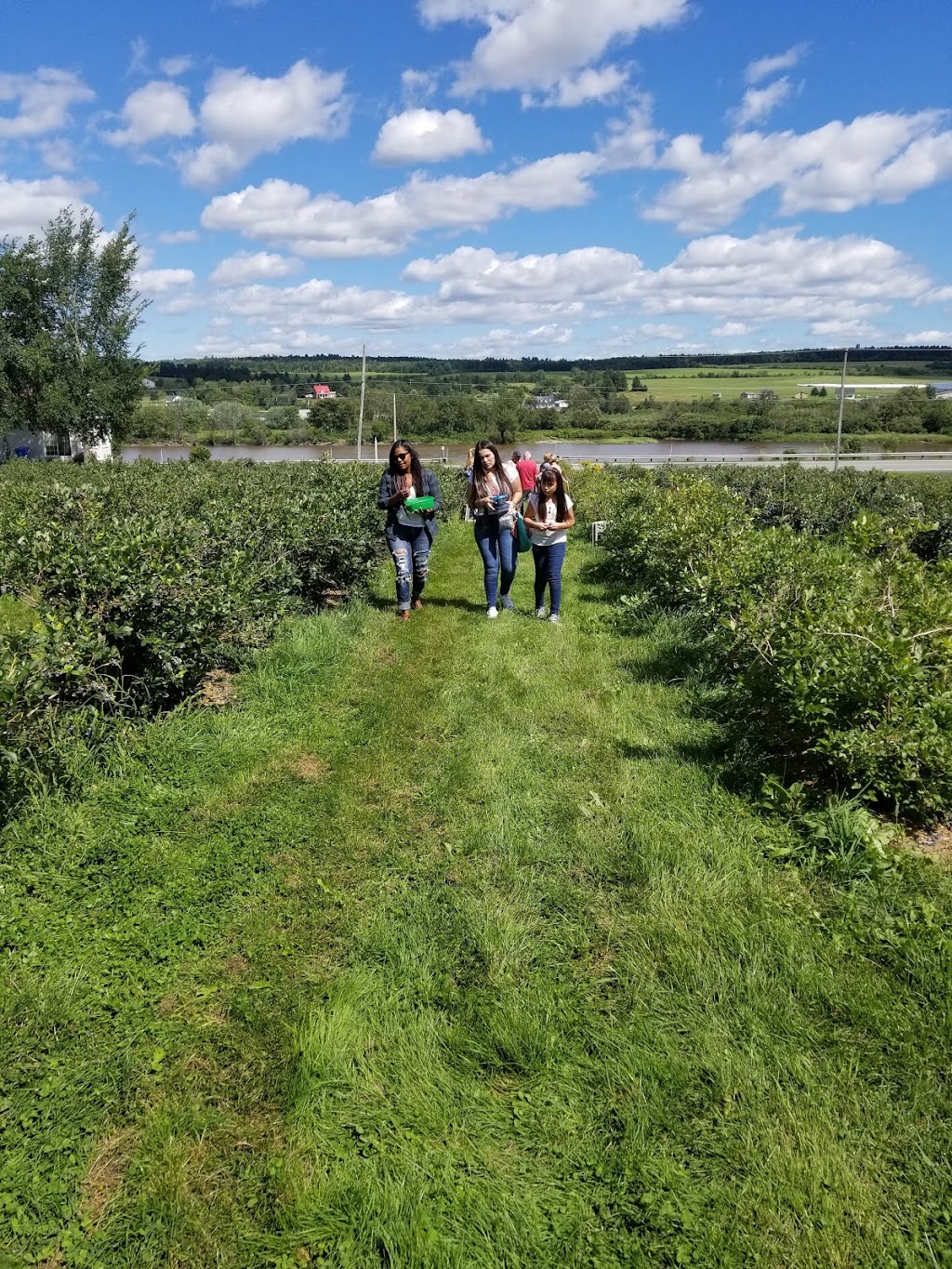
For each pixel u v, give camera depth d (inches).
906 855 134.1
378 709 217.5
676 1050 98.2
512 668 253.6
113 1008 106.7
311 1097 92.5
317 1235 77.3
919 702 148.9
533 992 108.5
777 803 153.5
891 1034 99.0
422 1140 87.4
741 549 283.7
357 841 149.2
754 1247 75.4
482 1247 76.3
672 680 241.6
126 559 197.8
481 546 326.3
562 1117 90.0
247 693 223.3
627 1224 78.7
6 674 145.0
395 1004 106.9
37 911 126.2
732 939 117.4
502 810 158.4
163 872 137.1
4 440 1839.3
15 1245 76.8
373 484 497.4
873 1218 77.5
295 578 303.4
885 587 189.3
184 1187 81.9
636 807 158.1
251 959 116.8
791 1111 88.7
